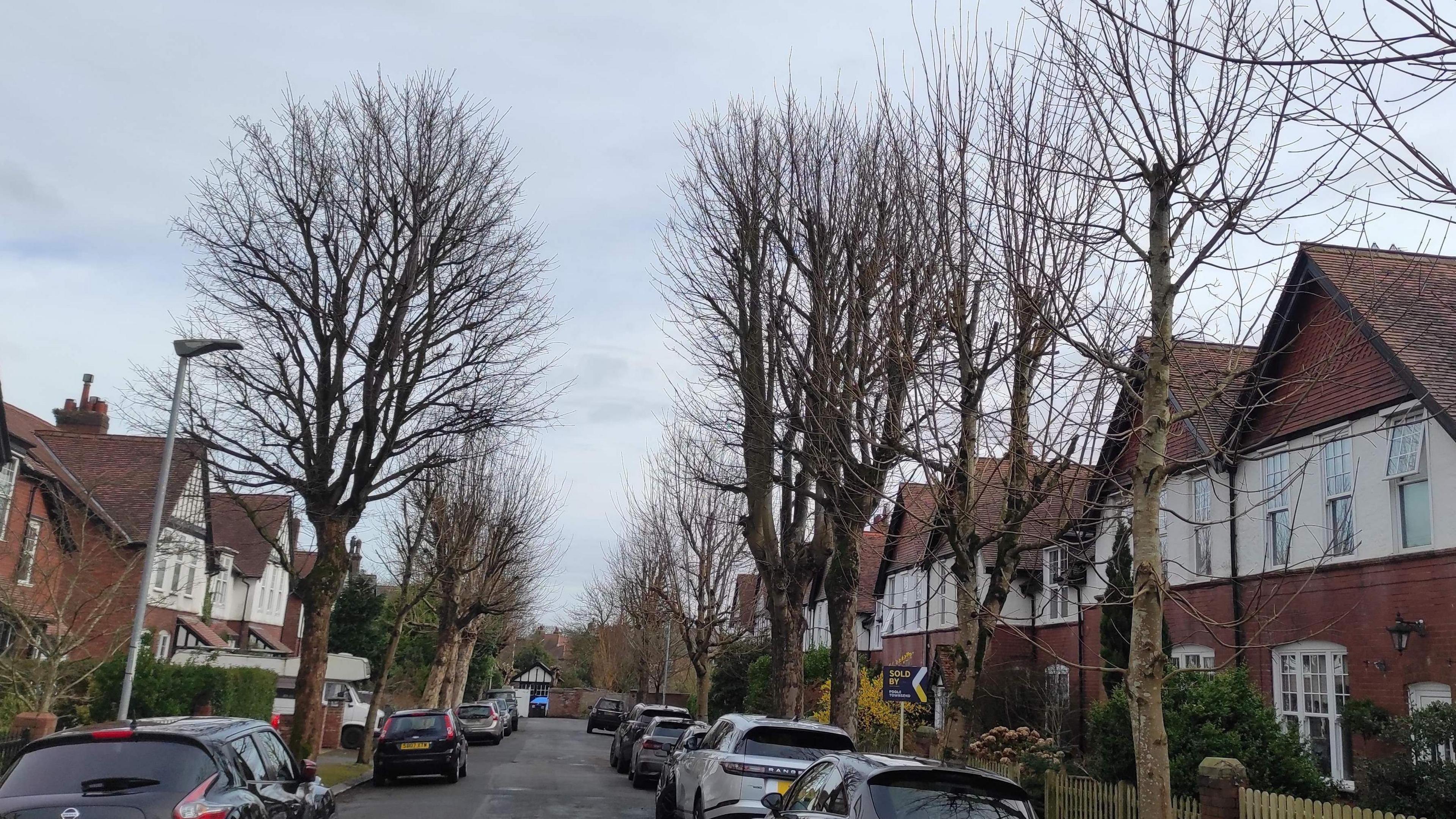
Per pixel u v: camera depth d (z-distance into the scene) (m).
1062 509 11.99
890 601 42.50
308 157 22.17
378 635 56.91
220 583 44.78
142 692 23.45
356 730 37.50
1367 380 17.09
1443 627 15.18
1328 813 10.00
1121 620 21.83
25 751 8.54
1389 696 16.09
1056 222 9.77
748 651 46.41
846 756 9.45
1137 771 7.87
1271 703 18.72
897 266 13.78
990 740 22.83
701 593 38.38
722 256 18.73
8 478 25.69
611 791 24.58
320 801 11.23
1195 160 8.70
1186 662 21.22
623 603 54.88
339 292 22.17
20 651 22.14
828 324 15.30
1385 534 16.42
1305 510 18.31
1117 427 12.85
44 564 26.12
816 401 14.84
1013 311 11.56
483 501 38.53
